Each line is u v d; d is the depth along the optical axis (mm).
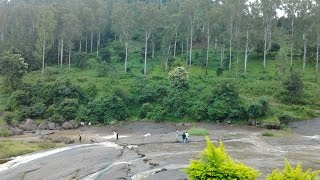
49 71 81000
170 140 47344
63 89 70125
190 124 62906
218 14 84062
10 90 71875
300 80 68688
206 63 86188
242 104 63500
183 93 67750
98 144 46438
